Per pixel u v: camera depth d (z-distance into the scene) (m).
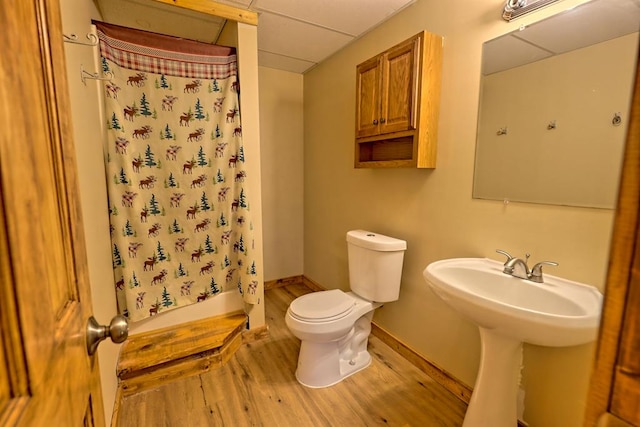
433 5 1.60
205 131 1.90
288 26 1.98
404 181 1.88
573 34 1.09
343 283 2.59
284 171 3.03
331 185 2.65
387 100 1.68
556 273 1.19
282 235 3.11
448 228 1.62
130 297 1.79
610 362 0.35
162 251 1.89
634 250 0.32
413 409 1.53
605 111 1.03
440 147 1.61
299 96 2.99
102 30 1.57
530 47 1.21
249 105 1.97
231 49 1.88
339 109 2.46
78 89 1.20
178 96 1.81
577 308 0.99
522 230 1.29
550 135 1.18
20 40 0.39
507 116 1.31
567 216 1.15
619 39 0.99
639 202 0.31
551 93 1.16
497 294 1.26
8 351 0.33
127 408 1.52
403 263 1.93
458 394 1.62
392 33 1.88
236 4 1.76
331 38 2.16
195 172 1.91
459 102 1.50
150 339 1.85
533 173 1.24
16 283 0.34
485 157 1.41
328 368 1.69
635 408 0.32
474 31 1.41
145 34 1.68
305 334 1.60
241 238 2.04
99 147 1.55
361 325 1.90
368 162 1.86
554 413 1.22
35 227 0.40
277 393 1.64
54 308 0.45
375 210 2.15
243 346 2.08
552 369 1.22
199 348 1.77
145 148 1.78
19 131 0.37
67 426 0.46
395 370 1.83
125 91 1.68
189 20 1.92
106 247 1.57
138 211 1.78
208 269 2.04
